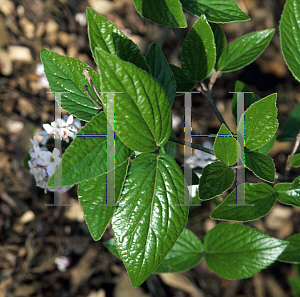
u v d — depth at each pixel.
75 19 1.22
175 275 0.97
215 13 0.48
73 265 1.00
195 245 0.53
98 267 0.99
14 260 0.99
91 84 0.45
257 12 1.24
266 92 1.18
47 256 1.00
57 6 1.20
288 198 0.48
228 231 0.52
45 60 0.46
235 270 0.51
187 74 0.50
